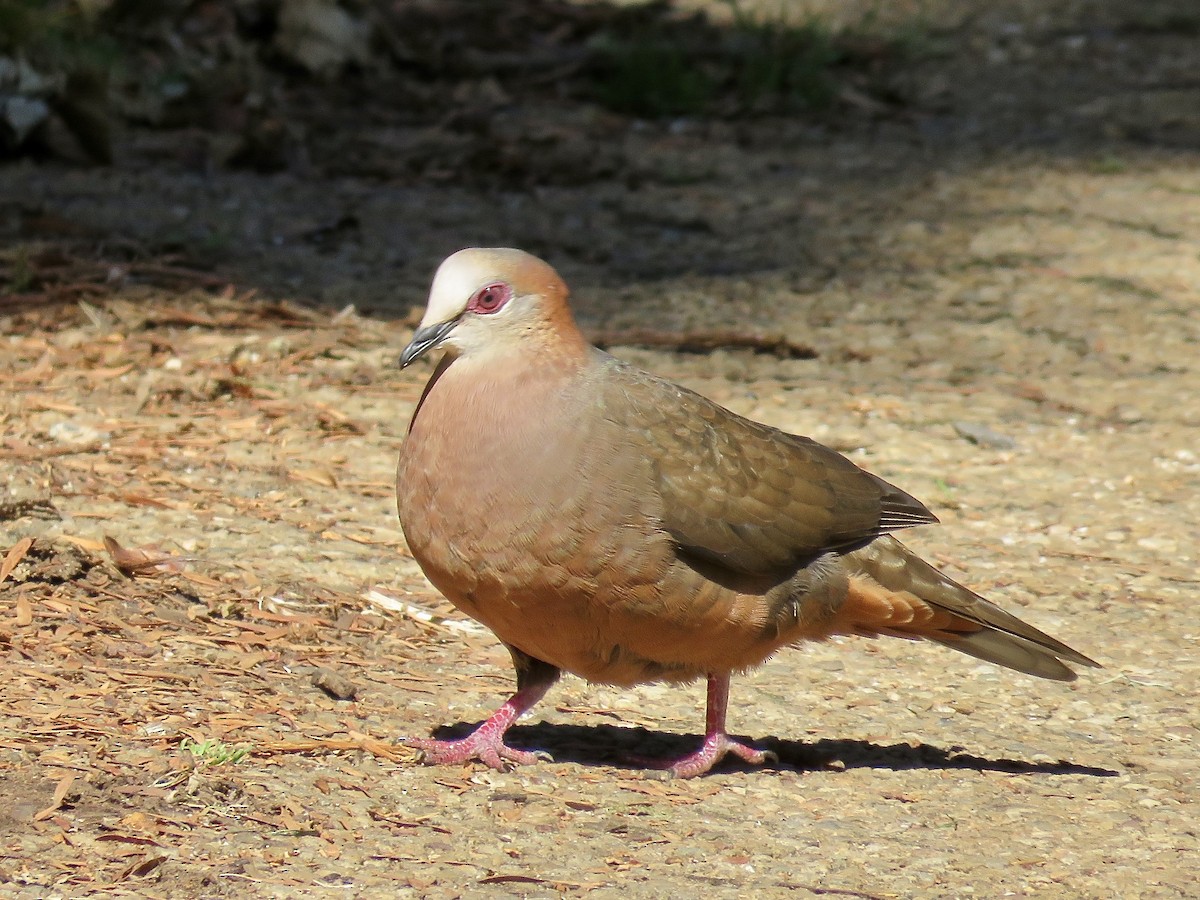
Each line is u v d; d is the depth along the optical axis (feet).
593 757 27.73
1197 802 26.50
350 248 57.21
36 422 39.47
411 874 22.30
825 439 43.45
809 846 24.17
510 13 85.40
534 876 22.49
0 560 31.37
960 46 89.20
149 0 72.74
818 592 27.04
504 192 64.95
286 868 22.15
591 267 57.98
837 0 96.22
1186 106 79.56
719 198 65.82
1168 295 56.49
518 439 24.93
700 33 85.66
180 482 36.96
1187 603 35.65
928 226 62.90
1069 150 73.05
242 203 60.75
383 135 69.62
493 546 24.88
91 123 62.90
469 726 28.07
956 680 32.09
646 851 23.63
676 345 50.57
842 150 72.79
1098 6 97.30
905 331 52.85
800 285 56.80
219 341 46.26
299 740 26.13
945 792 26.63
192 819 23.13
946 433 44.75
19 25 63.31
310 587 32.45
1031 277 57.98
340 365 46.01
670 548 25.32
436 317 25.59
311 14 74.28
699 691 31.27
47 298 48.11
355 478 38.68
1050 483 41.93
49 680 27.07
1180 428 45.80
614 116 75.20
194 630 30.07
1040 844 24.57
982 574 36.70
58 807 23.00
